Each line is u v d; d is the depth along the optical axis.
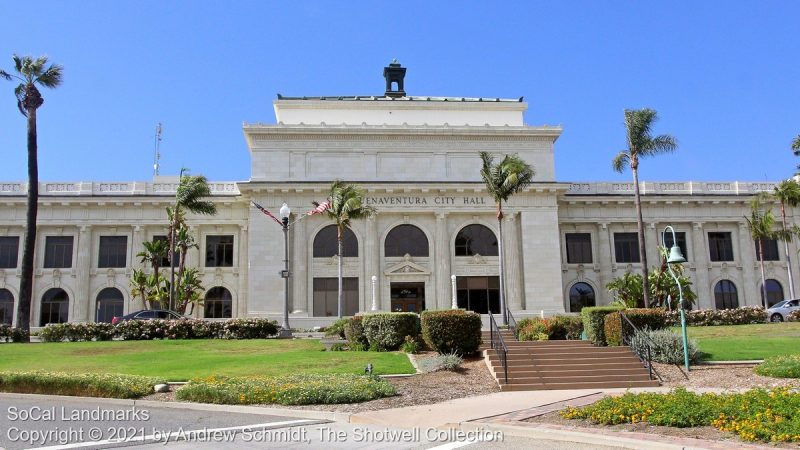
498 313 52.59
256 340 33.59
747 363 24.09
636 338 25.09
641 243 44.81
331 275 52.34
